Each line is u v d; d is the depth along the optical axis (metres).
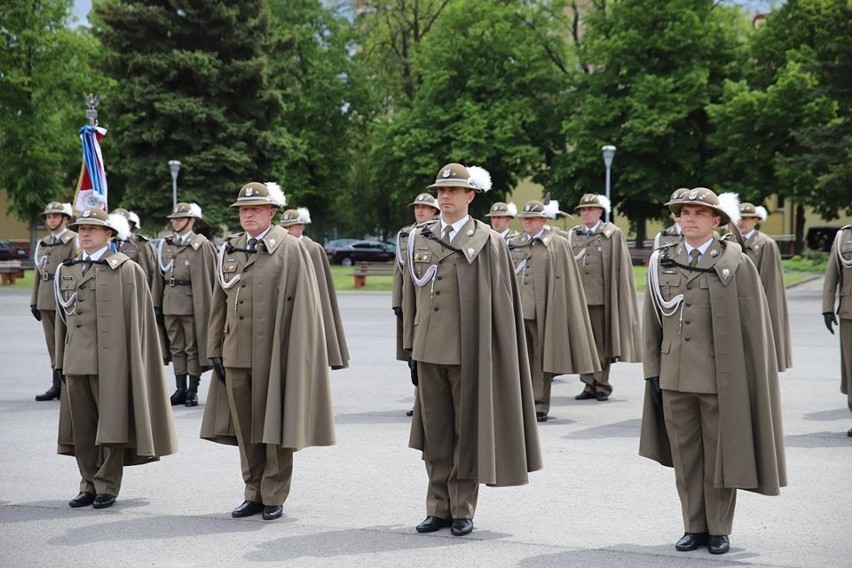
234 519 6.76
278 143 39.56
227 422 7.08
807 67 32.69
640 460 8.48
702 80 39.34
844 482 7.64
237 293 6.83
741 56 42.41
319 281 11.59
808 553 5.91
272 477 6.78
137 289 7.28
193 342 11.78
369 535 6.35
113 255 7.29
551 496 7.31
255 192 6.86
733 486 5.82
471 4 44.22
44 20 40.62
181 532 6.43
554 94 45.47
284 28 48.56
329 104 50.34
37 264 12.07
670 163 42.22
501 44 43.78
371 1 49.03
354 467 8.30
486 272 6.50
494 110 42.72
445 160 43.56
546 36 46.75
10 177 41.47
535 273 11.13
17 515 6.88
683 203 6.06
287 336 6.82
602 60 41.19
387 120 46.28
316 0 50.66
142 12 37.62
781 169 36.12
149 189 38.38
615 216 44.97
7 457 8.75
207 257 12.03
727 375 5.89
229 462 8.56
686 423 6.09
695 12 40.72
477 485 6.55
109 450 7.09
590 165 42.00
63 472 8.20
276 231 6.98
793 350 15.98
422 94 44.84
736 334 5.94
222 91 38.66
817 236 51.31
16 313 24.06
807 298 26.72
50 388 12.46
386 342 17.48
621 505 7.05
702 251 6.12
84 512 6.96
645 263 38.50
